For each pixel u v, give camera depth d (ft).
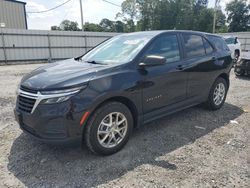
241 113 16.83
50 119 9.39
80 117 9.59
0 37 57.77
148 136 12.88
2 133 13.14
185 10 156.04
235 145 11.96
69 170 9.76
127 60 11.68
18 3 77.25
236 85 26.86
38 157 10.69
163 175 9.46
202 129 13.92
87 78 9.98
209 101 16.71
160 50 12.91
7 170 9.75
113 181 9.09
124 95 10.82
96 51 14.29
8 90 24.08
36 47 63.62
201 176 9.41
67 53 69.31
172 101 13.52
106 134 10.64
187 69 14.01
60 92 9.38
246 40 90.99
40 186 8.80
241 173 9.62
